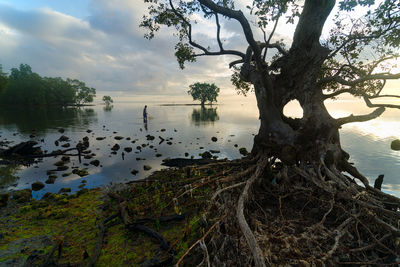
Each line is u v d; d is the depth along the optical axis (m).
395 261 4.13
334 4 6.94
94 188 10.87
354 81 6.85
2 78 82.31
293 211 6.26
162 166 15.13
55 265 4.94
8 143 22.45
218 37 9.88
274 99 8.05
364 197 5.64
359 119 6.62
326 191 6.21
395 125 35.34
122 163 16.12
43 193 10.57
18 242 6.04
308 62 7.42
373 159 16.38
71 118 56.69
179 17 10.14
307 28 7.29
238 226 4.90
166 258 4.87
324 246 4.57
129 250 5.45
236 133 30.27
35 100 123.62
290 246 4.34
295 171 7.00
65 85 145.75
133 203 7.92
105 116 64.44
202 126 39.00
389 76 6.28
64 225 6.98
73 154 17.97
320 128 6.80
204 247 3.77
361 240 4.93
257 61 6.43
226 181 5.98
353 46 8.01
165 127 37.53
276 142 7.28
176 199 5.28
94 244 5.82
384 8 6.50
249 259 4.10
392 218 5.07
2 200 8.95
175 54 11.95
